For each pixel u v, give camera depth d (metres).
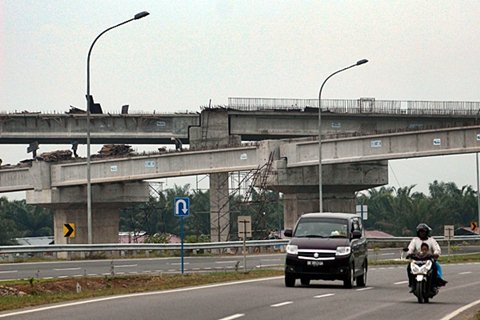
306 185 158.00
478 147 132.00
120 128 183.75
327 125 184.25
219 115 180.88
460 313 42.22
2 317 37.72
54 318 37.19
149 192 184.75
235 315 38.69
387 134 142.12
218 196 176.12
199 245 122.88
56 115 180.38
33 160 179.00
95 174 170.50
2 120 178.25
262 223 164.12
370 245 153.50
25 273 79.81
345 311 41.78
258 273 74.88
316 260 58.53
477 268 94.12
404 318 39.19
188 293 52.19
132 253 121.19
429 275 48.47
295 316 38.78
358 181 163.88
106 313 39.31
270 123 183.38
